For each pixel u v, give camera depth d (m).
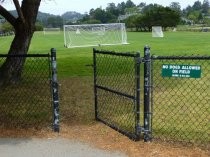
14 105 11.44
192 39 54.22
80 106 11.33
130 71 18.20
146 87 7.80
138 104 7.95
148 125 7.93
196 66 7.39
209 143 8.01
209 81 15.09
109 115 10.15
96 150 7.68
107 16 161.00
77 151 7.65
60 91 13.74
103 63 21.23
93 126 9.20
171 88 13.73
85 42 49.84
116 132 8.69
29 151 7.69
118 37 57.12
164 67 7.55
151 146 7.75
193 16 167.38
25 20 14.58
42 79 15.67
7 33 92.75
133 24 122.06
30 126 9.18
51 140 8.24
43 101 11.91
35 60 21.25
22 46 14.65
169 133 8.73
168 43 44.94
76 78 17.02
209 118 10.09
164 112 10.70
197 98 12.48
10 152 7.66
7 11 14.61
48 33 99.69
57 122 8.70
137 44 44.22
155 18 112.81
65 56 28.89
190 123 9.62
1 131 8.82
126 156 7.37
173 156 7.27
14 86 14.26
